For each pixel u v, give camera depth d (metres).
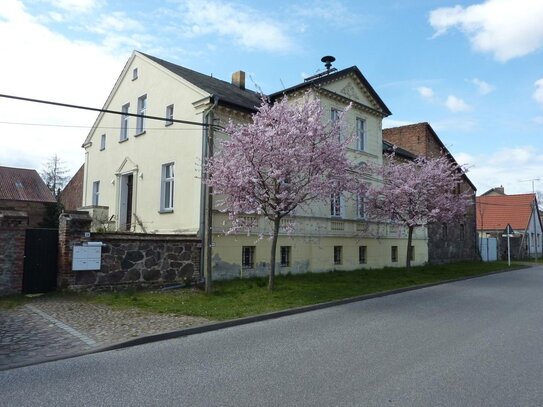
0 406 4.68
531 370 5.84
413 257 26.41
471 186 35.53
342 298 12.41
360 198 20.33
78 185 31.44
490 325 8.96
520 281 19.22
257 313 9.93
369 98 22.31
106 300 11.03
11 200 33.09
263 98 14.01
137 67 19.86
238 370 5.90
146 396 4.95
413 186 20.03
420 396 4.88
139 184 18.81
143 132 18.86
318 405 4.63
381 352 6.80
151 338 7.67
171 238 13.83
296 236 17.84
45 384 5.38
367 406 4.59
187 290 13.29
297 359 6.44
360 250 21.81
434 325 8.99
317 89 18.69
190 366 6.12
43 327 8.24
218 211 15.16
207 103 15.54
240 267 15.73
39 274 11.71
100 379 5.57
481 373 5.70
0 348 6.91
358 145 21.83
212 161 13.38
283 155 12.46
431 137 30.36
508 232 31.92
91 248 12.00
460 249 32.91
